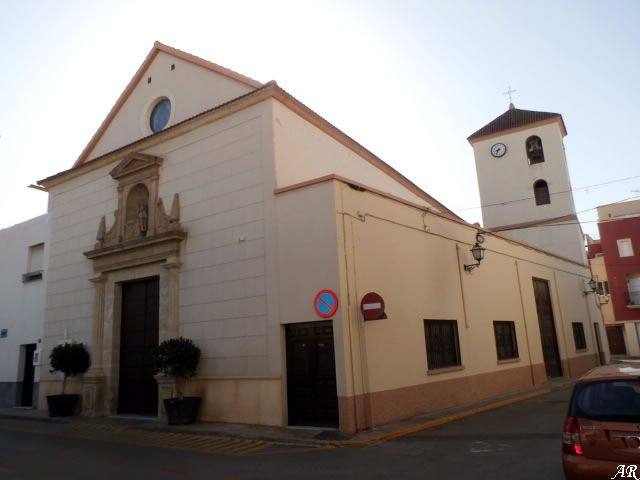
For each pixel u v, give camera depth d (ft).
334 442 33.42
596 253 151.64
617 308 130.72
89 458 31.32
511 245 69.92
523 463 25.46
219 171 48.08
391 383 40.86
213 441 36.68
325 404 38.14
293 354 40.63
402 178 72.23
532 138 107.14
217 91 52.03
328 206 39.93
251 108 47.03
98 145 64.08
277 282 41.81
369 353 39.22
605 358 98.53
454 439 33.45
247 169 46.01
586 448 17.02
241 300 43.80
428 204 84.07
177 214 50.19
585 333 91.40
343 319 37.63
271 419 39.99
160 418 46.83
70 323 59.72
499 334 62.03
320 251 39.70
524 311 68.95
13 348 67.97
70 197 64.03
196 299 47.14
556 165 102.63
